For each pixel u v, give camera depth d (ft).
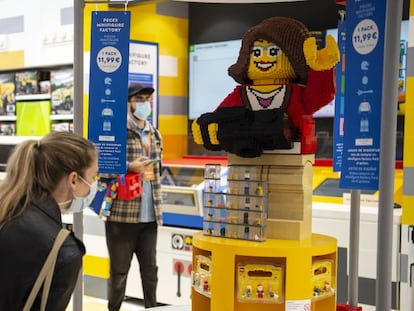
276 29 7.48
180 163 16.14
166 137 17.72
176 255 14.84
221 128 7.34
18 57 18.42
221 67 17.60
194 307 7.80
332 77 7.28
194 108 18.26
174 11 17.80
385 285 7.01
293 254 6.83
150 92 13.12
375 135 7.37
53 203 5.92
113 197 12.60
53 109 17.88
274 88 7.46
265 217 7.23
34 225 5.67
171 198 14.84
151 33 17.04
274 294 6.91
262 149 7.32
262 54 7.52
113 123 9.10
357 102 7.53
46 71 18.56
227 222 7.41
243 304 7.10
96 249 16.17
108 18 9.05
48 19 17.47
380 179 7.02
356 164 7.57
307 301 6.93
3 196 5.84
